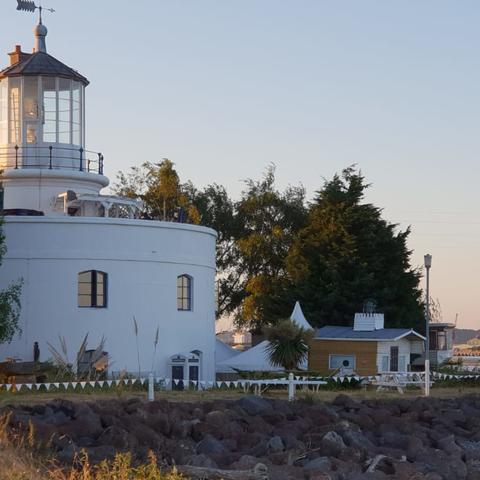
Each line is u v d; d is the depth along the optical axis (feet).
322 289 300.61
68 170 207.51
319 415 118.01
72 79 210.59
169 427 102.78
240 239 344.90
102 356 190.80
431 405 135.54
